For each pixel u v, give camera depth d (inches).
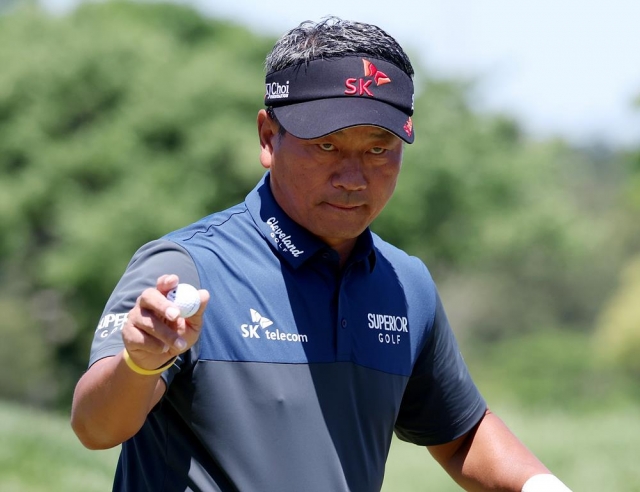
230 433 364.5
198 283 370.0
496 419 451.2
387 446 402.3
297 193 383.2
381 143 379.6
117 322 354.3
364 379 390.9
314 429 374.3
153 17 4704.7
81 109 3821.4
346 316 389.7
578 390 4677.7
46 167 3673.7
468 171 4146.2
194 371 364.5
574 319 6417.3
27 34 3981.3
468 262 4328.3
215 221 392.8
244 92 3784.5
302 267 386.6
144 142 3752.5
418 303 421.4
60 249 3644.2
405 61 391.5
